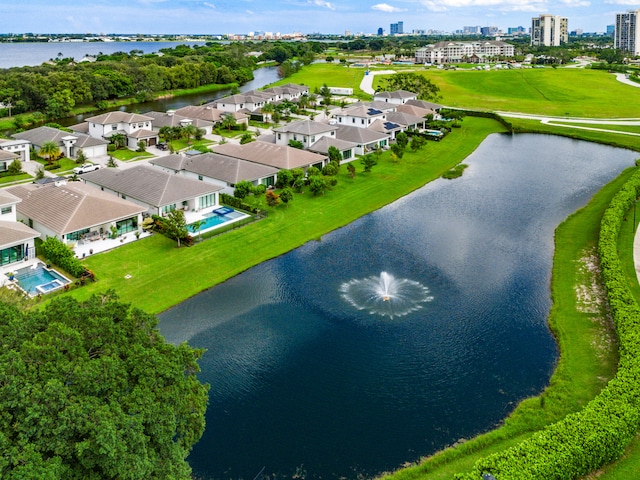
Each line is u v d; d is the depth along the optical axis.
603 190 94.94
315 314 54.62
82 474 25.70
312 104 186.75
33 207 72.62
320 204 85.75
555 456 31.48
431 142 133.25
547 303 57.00
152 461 27.53
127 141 125.44
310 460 36.31
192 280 60.75
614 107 182.50
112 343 31.72
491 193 95.12
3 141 110.19
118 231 72.12
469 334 51.22
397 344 49.56
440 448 37.28
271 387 43.50
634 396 36.34
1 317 31.50
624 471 33.44
